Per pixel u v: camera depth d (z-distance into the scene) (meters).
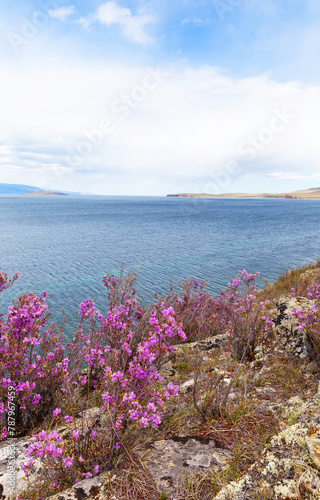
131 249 38.41
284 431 2.30
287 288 10.27
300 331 4.59
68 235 53.03
